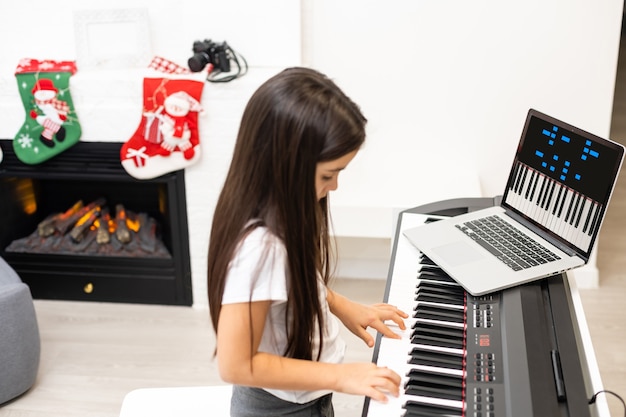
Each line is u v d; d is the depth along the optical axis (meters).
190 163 3.00
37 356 2.69
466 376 1.46
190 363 2.90
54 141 3.02
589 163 1.69
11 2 3.12
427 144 3.28
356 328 1.66
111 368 2.87
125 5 3.10
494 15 3.08
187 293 3.26
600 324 3.05
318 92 1.29
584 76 3.11
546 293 1.69
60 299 3.33
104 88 2.95
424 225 1.99
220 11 3.02
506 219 1.95
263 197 1.32
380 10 3.12
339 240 3.43
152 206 3.43
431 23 3.12
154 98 2.91
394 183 3.23
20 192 3.30
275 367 1.35
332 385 1.38
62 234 3.29
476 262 1.77
